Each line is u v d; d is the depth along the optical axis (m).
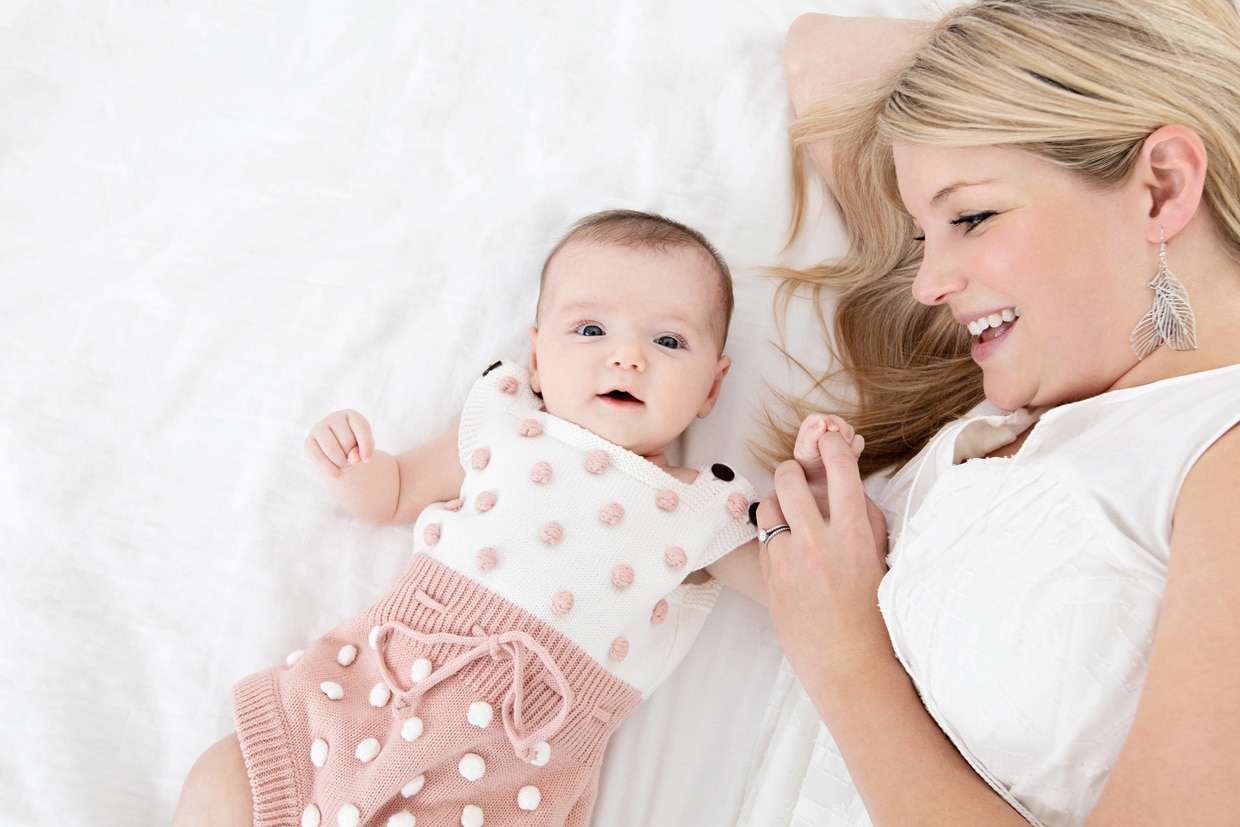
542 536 1.33
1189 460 0.95
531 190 1.70
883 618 1.20
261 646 1.44
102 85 1.70
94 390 1.51
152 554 1.45
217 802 1.23
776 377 1.65
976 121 1.12
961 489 1.17
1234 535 0.87
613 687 1.34
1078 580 0.98
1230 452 0.93
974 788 1.01
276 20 1.77
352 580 1.50
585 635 1.32
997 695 1.01
